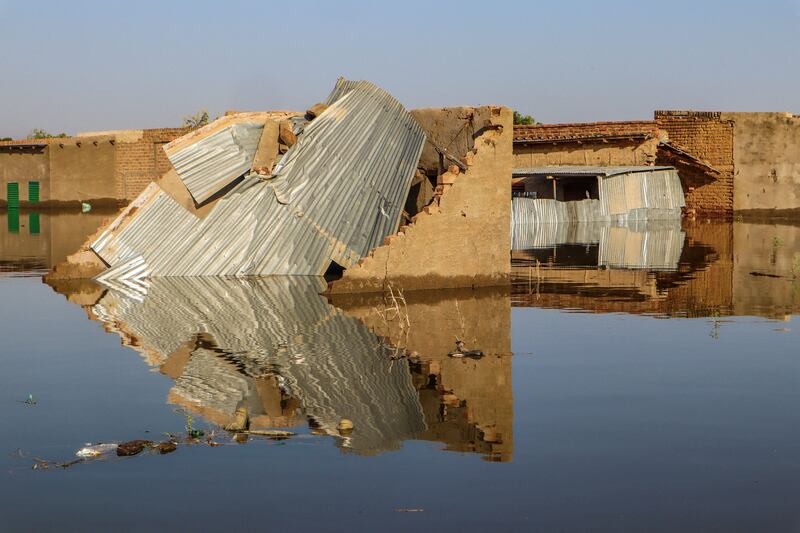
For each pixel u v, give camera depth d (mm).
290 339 11766
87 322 13289
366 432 7652
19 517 5891
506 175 16891
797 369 9961
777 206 42531
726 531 5594
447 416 8117
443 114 21609
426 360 10445
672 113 43500
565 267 20797
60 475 6672
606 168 39469
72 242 28812
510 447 7223
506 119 16766
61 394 8984
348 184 19672
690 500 6086
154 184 19719
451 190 16484
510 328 12617
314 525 5695
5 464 6926
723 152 42688
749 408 8336
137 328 12719
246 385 9266
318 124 20078
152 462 6930
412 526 5664
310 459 6965
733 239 29266
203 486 6410
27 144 51000
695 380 9445
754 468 6711
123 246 18891
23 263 22469
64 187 51062
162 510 5977
